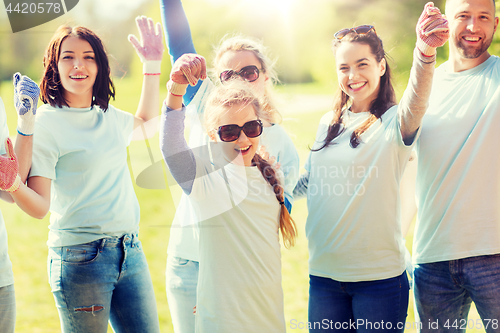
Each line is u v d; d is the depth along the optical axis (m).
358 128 2.32
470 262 2.20
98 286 2.22
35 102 2.04
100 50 2.36
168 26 2.83
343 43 2.35
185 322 2.38
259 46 2.71
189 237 2.38
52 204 2.28
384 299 2.17
